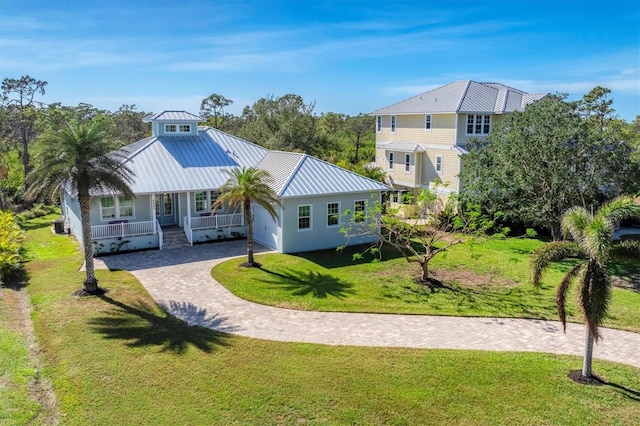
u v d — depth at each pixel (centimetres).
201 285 2139
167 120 3262
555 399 1248
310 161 2945
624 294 2059
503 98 3822
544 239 3162
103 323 1698
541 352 1520
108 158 2027
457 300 1994
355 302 1953
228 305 1906
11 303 1900
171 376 1340
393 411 1189
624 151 2625
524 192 2823
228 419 1151
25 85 6456
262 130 5897
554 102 2809
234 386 1293
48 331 1627
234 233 3002
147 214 2864
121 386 1287
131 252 2691
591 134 2581
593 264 1309
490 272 2395
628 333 1673
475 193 2945
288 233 2680
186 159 3092
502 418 1166
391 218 2327
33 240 3194
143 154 3019
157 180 2811
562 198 2652
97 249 2609
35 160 1986
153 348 1510
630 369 1410
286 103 5847
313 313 1841
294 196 2608
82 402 1212
